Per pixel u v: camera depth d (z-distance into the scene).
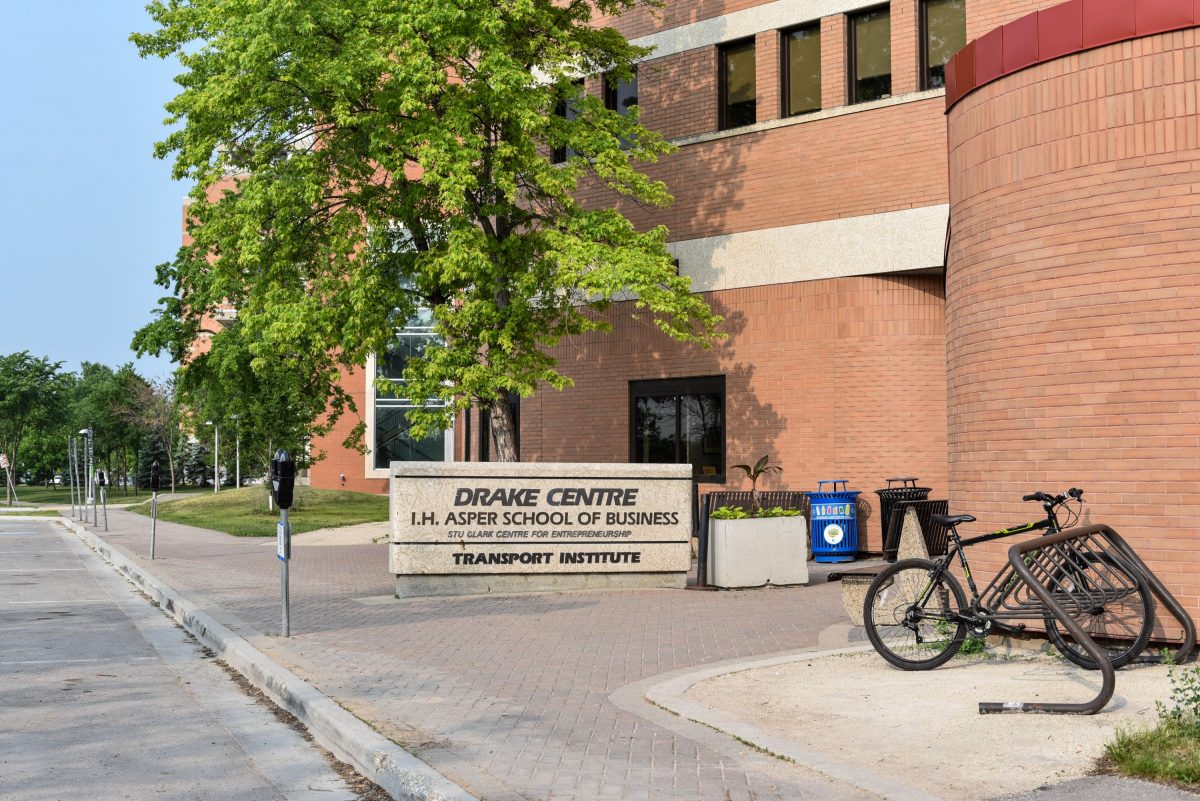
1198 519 9.00
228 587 17.27
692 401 24.30
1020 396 10.07
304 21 19.48
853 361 21.94
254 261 21.47
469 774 6.21
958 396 11.13
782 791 5.84
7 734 8.04
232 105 20.70
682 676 9.05
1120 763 6.14
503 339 20.94
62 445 103.62
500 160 20.84
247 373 36.22
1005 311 10.25
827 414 22.20
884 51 22.09
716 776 6.14
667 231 22.44
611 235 21.23
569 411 26.34
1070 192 9.73
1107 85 9.55
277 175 21.86
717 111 24.12
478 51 21.27
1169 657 8.91
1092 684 8.35
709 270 23.92
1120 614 9.09
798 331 22.62
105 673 10.62
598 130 21.61
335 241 21.81
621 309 25.52
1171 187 9.23
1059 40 9.82
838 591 15.58
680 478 16.11
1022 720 7.28
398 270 22.69
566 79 21.70
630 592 15.61
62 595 17.89
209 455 81.56
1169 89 9.27
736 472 23.36
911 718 7.43
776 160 23.08
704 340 21.52
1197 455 9.03
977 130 10.67
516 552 15.66
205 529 34.78
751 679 8.91
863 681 8.74
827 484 22.05
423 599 15.13
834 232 22.16
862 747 6.72
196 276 35.03
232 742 7.79
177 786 6.65
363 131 21.34
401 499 15.36
